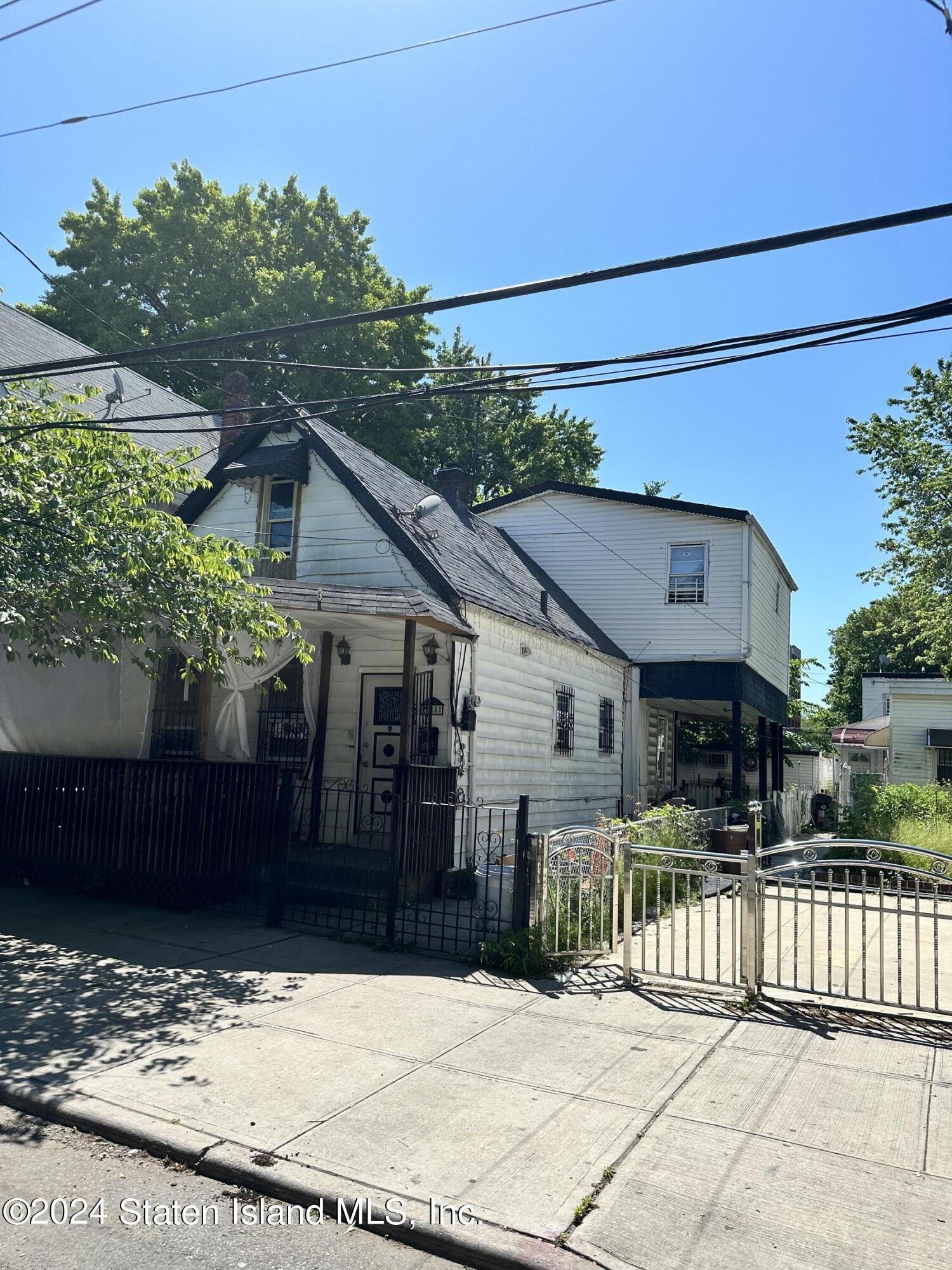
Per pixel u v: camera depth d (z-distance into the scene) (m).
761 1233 3.58
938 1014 6.36
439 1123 4.57
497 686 13.41
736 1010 6.67
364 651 13.13
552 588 20.66
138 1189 4.03
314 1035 5.91
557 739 16.17
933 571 23.14
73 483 8.84
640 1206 3.78
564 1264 3.38
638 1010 6.65
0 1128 4.64
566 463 39.59
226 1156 4.18
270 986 7.09
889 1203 3.82
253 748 13.41
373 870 10.34
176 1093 4.89
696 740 32.81
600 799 18.64
